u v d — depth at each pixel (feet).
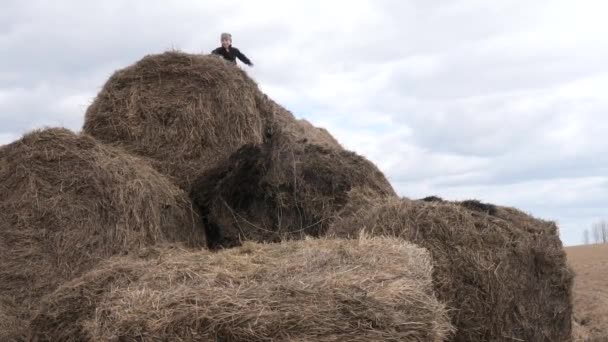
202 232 26.45
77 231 23.25
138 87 28.66
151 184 24.53
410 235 21.27
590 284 47.85
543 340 23.45
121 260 19.53
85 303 17.70
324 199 25.77
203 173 27.14
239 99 28.66
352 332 14.11
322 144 28.99
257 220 25.89
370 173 27.17
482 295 21.24
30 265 22.84
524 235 23.11
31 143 24.29
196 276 15.85
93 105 28.84
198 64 28.71
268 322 13.92
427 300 14.98
